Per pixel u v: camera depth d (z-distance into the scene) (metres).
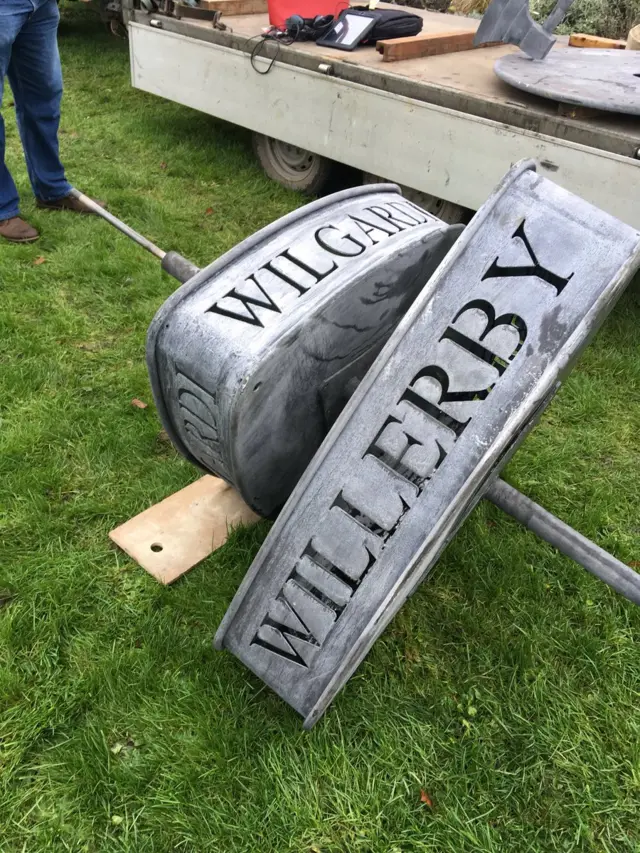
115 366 3.24
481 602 2.28
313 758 1.84
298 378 1.85
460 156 3.61
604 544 2.53
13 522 2.45
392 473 1.70
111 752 1.84
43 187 4.40
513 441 1.82
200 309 1.82
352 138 4.11
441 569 2.38
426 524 1.65
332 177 4.83
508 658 2.12
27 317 3.52
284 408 1.87
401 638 2.16
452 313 1.72
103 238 4.19
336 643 1.72
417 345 1.72
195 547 2.39
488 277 1.71
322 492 1.76
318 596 1.78
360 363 2.06
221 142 5.80
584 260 1.66
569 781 1.84
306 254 1.85
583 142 3.13
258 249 1.87
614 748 1.92
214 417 1.81
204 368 1.79
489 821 1.75
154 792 1.77
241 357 1.72
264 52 4.36
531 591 2.32
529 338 1.66
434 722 1.95
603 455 2.96
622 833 1.75
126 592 2.25
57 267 3.91
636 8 6.74
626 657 2.15
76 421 2.90
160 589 2.26
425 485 1.66
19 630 2.10
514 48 4.86
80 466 2.71
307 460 2.11
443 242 2.07
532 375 1.63
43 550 2.36
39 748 1.85
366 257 1.84
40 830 1.69
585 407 3.17
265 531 2.47
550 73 3.63
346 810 1.75
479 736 1.92
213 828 1.71
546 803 1.79
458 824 1.73
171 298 1.83
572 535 1.94
